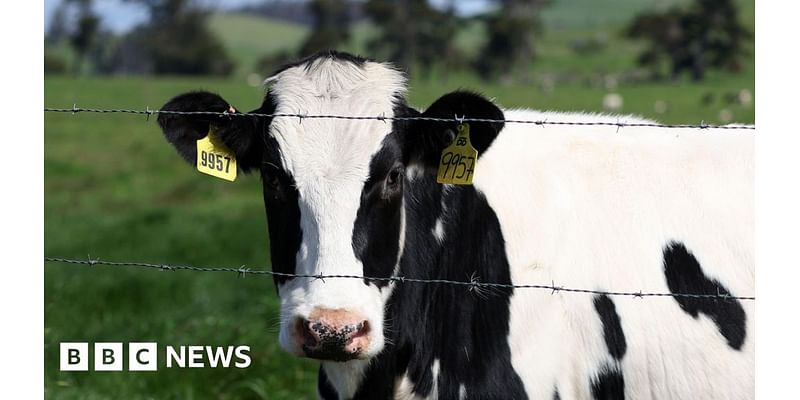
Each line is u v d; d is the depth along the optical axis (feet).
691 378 16.17
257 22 515.50
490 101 14.90
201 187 80.38
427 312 16.12
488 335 15.92
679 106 144.05
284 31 500.33
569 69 282.77
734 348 16.29
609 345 16.11
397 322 15.56
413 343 15.97
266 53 430.20
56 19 375.25
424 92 157.99
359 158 14.55
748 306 16.46
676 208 16.76
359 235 14.28
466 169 15.31
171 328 29.91
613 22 470.39
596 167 16.96
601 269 16.26
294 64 15.99
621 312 16.16
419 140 15.47
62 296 34.60
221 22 503.61
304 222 14.32
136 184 86.33
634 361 16.14
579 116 17.80
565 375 16.02
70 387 24.85
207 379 25.64
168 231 54.39
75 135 115.03
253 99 159.43
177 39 306.14
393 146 14.88
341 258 14.02
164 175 90.99
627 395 16.21
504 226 16.31
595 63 296.30
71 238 53.72
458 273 16.17
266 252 45.78
